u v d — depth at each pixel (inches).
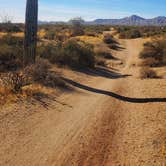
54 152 290.2
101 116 406.6
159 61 1035.3
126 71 952.3
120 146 307.9
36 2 660.7
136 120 389.7
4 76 548.1
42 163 267.7
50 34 1948.8
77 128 357.1
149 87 595.5
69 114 411.2
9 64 717.3
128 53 1610.5
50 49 880.3
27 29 663.8
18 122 361.7
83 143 313.6
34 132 336.8
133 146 306.8
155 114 413.7
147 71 753.6
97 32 3029.0
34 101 450.3
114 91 565.9
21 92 479.2
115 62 1206.3
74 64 828.6
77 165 267.0
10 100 438.0
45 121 375.2
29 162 268.4
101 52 1379.2
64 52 844.0
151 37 2304.4
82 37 2181.3
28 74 576.7
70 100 483.5
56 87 551.2
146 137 328.8
